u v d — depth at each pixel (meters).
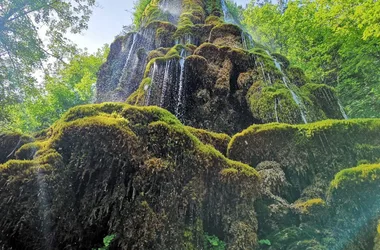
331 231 2.71
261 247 2.74
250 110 5.91
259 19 14.26
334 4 8.16
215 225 2.87
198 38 9.67
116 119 3.05
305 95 6.32
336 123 3.68
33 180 2.64
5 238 2.50
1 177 2.63
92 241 2.64
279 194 3.30
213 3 14.45
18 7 10.12
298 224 2.91
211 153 3.15
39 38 10.91
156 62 6.79
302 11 10.84
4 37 10.09
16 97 10.78
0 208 2.53
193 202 2.77
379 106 8.34
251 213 2.86
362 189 2.71
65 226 2.61
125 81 8.98
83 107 3.32
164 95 6.31
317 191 3.23
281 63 7.62
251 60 6.77
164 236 2.49
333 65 10.36
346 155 3.46
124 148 2.84
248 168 3.16
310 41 10.66
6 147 3.71
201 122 6.03
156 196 2.68
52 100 14.30
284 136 3.78
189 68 6.61
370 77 8.80
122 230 2.52
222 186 2.98
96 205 2.68
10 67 10.44
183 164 2.95
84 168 2.80
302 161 3.56
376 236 2.41
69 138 2.95
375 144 3.46
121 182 2.74
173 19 12.90
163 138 3.06
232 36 8.79
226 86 6.23
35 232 2.56
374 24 6.15
